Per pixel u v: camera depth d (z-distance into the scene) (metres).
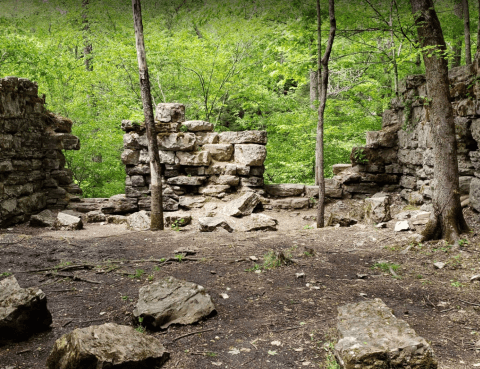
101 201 13.05
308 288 5.49
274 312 4.71
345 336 3.50
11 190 10.73
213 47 15.82
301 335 4.08
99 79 16.22
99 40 16.39
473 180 8.54
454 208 7.13
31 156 11.87
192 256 7.25
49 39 15.73
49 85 15.34
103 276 6.25
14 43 13.57
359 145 14.08
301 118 14.99
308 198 13.00
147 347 3.54
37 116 12.39
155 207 10.19
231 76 16.31
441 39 7.27
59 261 7.13
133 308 4.88
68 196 12.98
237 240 8.63
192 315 4.46
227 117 20.11
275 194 13.22
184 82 16.88
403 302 4.96
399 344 3.25
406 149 12.17
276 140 16.77
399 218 9.80
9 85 10.61
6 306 4.04
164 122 12.89
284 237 8.78
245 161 12.91
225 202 12.49
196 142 12.84
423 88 10.84
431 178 10.16
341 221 10.10
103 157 16.86
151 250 7.87
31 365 3.62
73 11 16.34
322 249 7.56
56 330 4.32
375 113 16.45
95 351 3.21
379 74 15.12
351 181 13.23
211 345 3.93
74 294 5.48
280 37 12.12
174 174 12.73
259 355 3.72
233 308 4.86
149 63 15.62
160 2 17.08
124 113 15.91
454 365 3.46
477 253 6.38
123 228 10.69
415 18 7.43
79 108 15.91
